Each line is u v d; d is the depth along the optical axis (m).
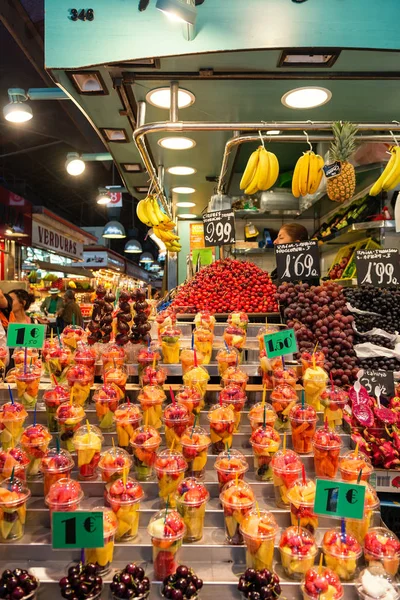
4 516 2.12
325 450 2.36
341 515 1.96
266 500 2.41
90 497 2.37
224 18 3.36
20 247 10.84
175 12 2.95
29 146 11.19
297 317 3.48
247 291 3.91
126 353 3.13
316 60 3.54
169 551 1.96
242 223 7.48
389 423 2.75
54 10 3.46
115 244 29.22
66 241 14.19
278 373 2.82
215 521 2.31
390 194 5.12
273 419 2.55
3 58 5.76
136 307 3.19
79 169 7.73
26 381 2.73
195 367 2.80
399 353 3.26
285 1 3.34
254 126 3.38
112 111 4.26
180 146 5.08
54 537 1.88
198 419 2.71
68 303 8.13
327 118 4.54
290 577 1.99
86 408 2.83
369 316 3.47
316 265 3.93
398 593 1.91
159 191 5.58
